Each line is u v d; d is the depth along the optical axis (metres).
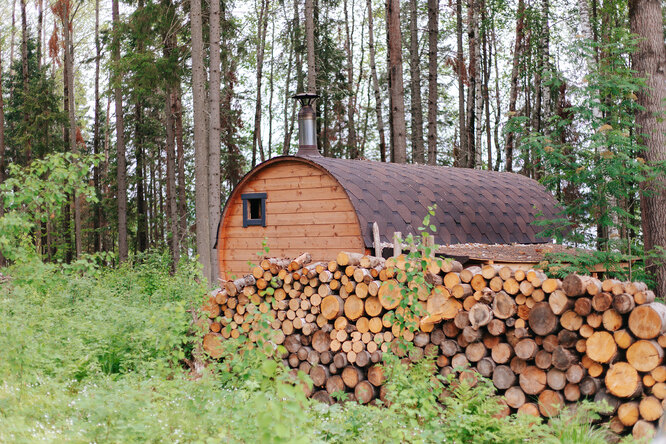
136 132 32.41
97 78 34.94
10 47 42.12
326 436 5.87
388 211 12.68
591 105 9.79
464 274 7.20
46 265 7.86
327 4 29.77
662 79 10.55
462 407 6.11
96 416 5.11
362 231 11.92
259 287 8.77
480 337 7.01
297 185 13.30
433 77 22.52
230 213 14.34
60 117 30.28
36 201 7.91
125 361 7.93
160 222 39.03
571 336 6.41
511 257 11.40
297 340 8.33
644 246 10.56
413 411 5.55
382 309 7.71
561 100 21.77
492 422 5.78
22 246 7.94
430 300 7.38
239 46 25.16
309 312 8.40
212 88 16.70
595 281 6.34
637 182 10.69
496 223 15.08
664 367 5.89
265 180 13.81
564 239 10.29
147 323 8.44
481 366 7.00
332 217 12.71
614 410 6.12
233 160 30.27
